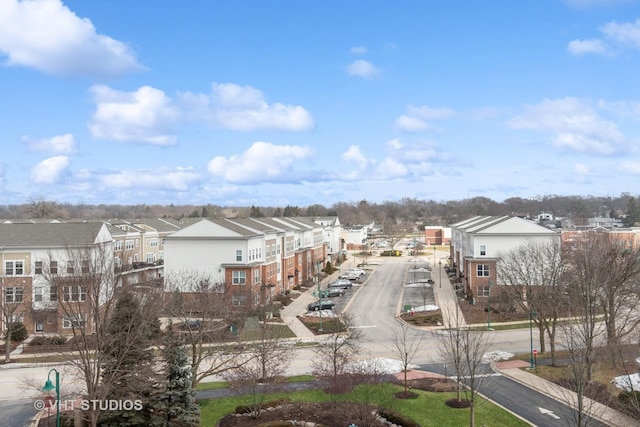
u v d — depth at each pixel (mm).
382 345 47344
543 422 28141
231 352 39688
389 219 194500
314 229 98812
